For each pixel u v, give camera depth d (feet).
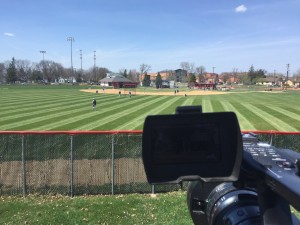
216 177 7.20
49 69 608.60
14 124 94.12
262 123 97.14
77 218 28.66
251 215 8.05
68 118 106.93
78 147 38.47
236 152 7.13
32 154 38.40
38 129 86.17
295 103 168.14
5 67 608.60
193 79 523.70
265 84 565.94
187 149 7.20
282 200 7.59
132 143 38.45
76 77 638.12
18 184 38.04
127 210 30.25
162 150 7.20
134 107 145.69
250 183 7.91
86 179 38.24
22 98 194.70
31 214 29.78
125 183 38.11
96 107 143.95
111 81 441.68
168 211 29.58
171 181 7.16
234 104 162.91
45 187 38.11
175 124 7.18
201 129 7.18
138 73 618.85
